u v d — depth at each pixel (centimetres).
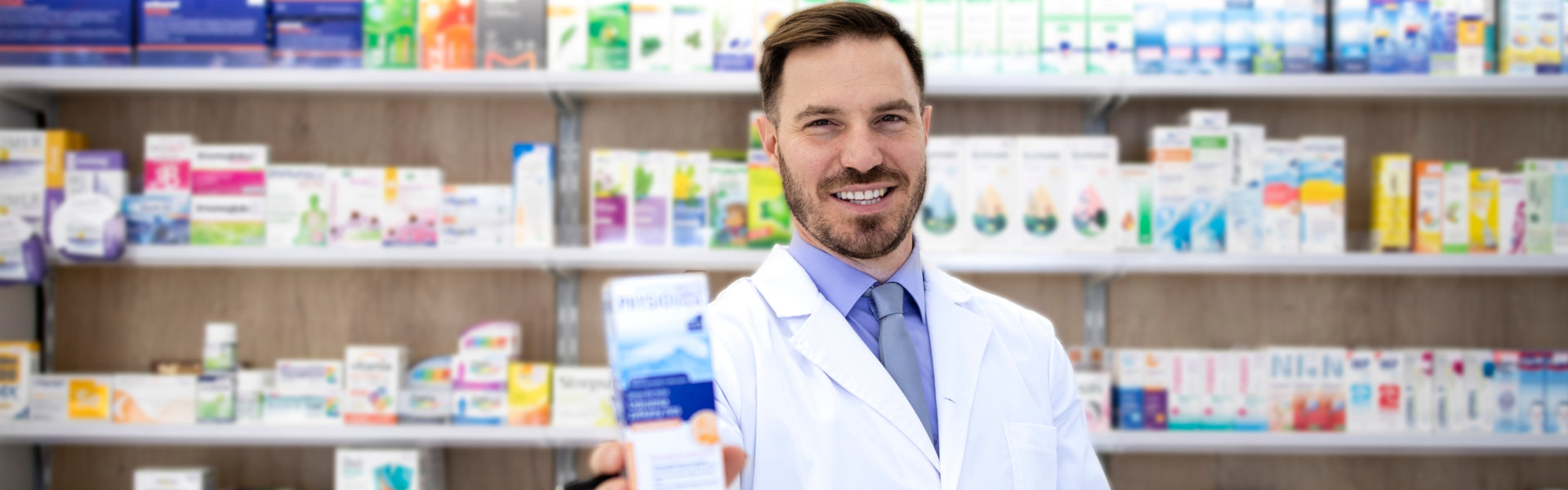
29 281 212
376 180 219
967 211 218
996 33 221
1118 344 252
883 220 103
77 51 220
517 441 216
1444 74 217
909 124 105
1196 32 222
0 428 212
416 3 222
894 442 102
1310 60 221
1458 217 219
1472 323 252
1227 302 253
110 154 218
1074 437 118
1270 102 251
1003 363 113
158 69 215
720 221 220
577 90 225
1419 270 226
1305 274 253
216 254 213
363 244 218
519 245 219
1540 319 252
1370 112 252
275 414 219
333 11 222
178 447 246
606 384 218
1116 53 221
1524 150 252
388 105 252
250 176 219
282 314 250
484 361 220
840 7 106
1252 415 220
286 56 221
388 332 250
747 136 252
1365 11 221
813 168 103
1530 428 219
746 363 105
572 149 247
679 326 79
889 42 104
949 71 221
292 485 247
